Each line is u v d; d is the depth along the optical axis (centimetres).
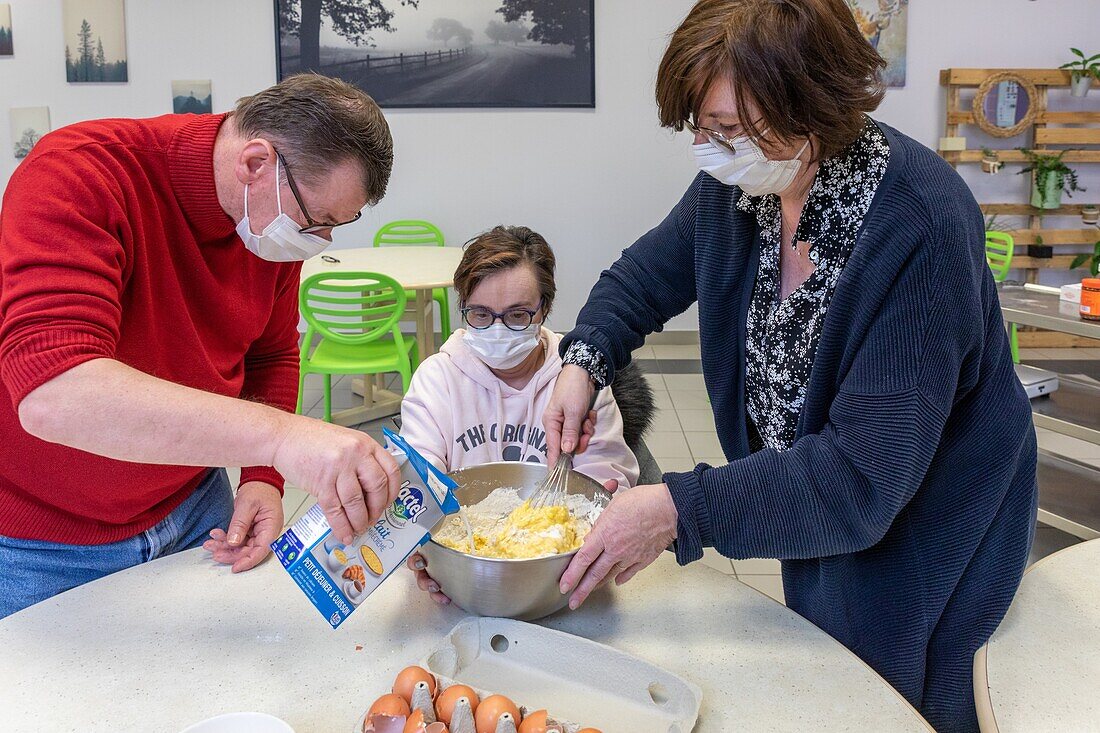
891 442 84
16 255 86
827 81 80
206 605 103
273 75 501
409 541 88
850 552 93
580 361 122
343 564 87
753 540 87
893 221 86
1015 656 90
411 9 493
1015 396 98
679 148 514
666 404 410
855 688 86
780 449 108
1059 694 83
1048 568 109
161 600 104
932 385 84
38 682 87
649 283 127
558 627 98
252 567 112
